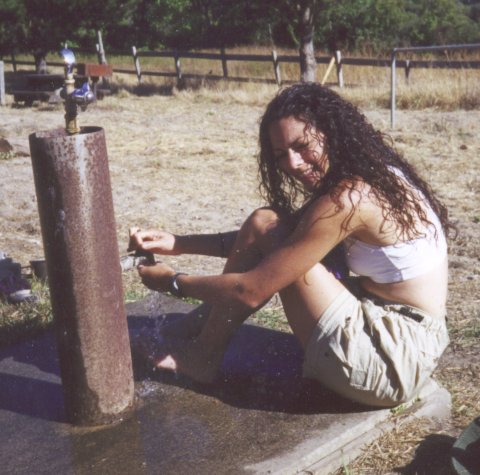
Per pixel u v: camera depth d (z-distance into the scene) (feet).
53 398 10.54
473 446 9.00
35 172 8.89
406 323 9.25
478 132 36.37
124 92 59.16
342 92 51.03
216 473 8.67
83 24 75.10
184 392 10.47
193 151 33.63
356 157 8.92
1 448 9.37
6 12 72.74
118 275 9.46
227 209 23.47
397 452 9.32
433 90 46.50
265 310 14.10
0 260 15.98
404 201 9.03
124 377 9.80
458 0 150.10
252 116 46.19
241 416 9.83
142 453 9.12
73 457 9.12
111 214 9.18
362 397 9.48
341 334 9.14
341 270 9.79
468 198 23.94
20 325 12.98
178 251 10.77
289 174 9.54
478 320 13.67
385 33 112.78
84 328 9.32
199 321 11.09
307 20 58.70
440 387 10.62
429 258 9.27
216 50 95.71
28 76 54.44
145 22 118.93
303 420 9.66
